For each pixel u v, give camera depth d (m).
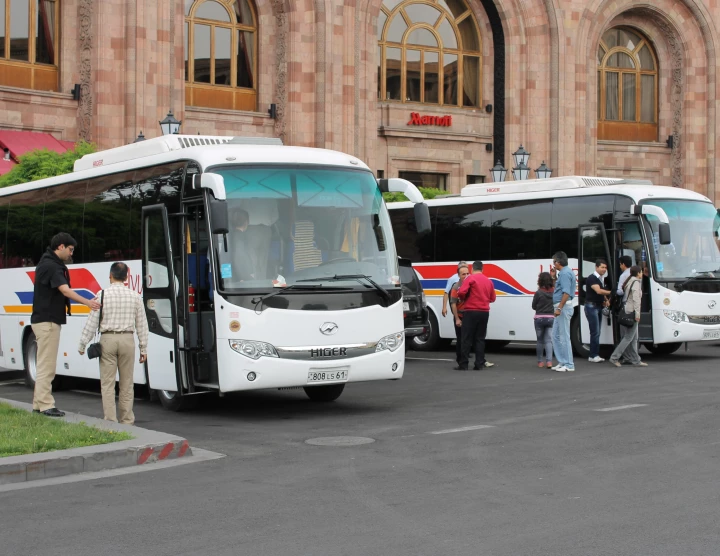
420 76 45.19
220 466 11.20
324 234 14.71
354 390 18.22
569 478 10.09
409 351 27.84
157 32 35.88
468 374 20.84
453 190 45.84
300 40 40.22
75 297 13.84
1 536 8.31
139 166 16.34
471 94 46.59
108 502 9.49
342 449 12.05
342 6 40.81
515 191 26.45
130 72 35.22
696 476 10.08
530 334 25.81
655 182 51.28
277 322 14.16
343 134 40.91
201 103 39.16
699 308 23.69
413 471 10.59
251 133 39.88
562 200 25.11
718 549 7.50
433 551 7.58
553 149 46.22
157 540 8.08
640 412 14.58
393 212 28.95
